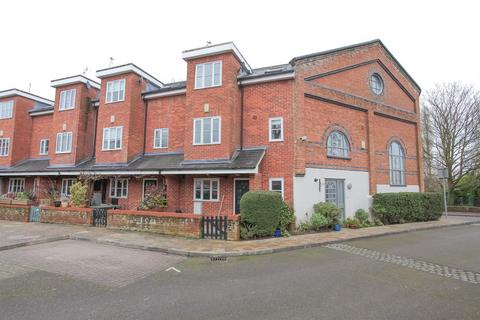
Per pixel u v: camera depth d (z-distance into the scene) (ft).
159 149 56.39
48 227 42.63
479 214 81.82
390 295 17.93
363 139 54.03
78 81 62.28
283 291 18.48
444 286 19.76
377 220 50.08
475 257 28.12
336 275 21.99
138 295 17.93
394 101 61.82
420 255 28.81
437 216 59.36
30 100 74.38
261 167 45.75
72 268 23.68
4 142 71.15
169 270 23.49
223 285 19.74
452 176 92.38
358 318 14.64
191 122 48.73
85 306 16.24
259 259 27.09
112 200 57.00
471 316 15.02
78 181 55.31
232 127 46.42
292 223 41.11
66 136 62.80
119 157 55.01
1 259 26.37
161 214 37.93
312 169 45.60
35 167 65.10
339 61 51.62
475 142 88.12
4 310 15.72
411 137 64.95
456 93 91.45
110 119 57.16
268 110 46.96
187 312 15.38
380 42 59.72
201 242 32.83
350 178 50.57
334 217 43.16
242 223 35.50
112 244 33.04
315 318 14.60
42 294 18.10
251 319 14.48
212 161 46.14
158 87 63.62
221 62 47.93
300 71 46.06
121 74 57.52
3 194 66.39
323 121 48.39
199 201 48.19
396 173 60.08
